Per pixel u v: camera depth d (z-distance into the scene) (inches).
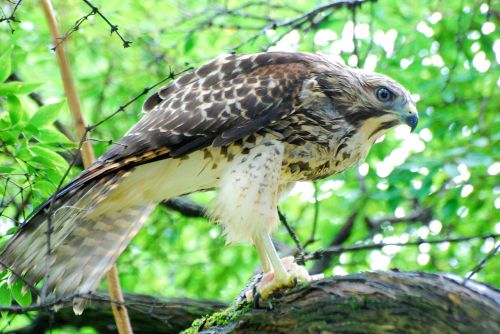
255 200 353.4
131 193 369.7
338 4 482.3
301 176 382.0
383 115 386.0
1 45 539.8
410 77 592.1
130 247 619.5
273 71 375.2
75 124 391.5
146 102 389.4
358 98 380.5
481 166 591.2
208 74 381.1
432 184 568.1
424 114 595.5
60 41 376.8
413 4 598.2
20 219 405.7
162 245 642.2
